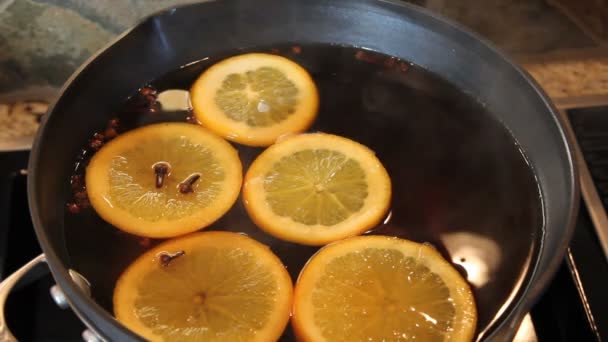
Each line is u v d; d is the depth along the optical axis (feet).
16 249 1.15
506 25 1.47
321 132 1.12
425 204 1.02
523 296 0.85
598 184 1.19
